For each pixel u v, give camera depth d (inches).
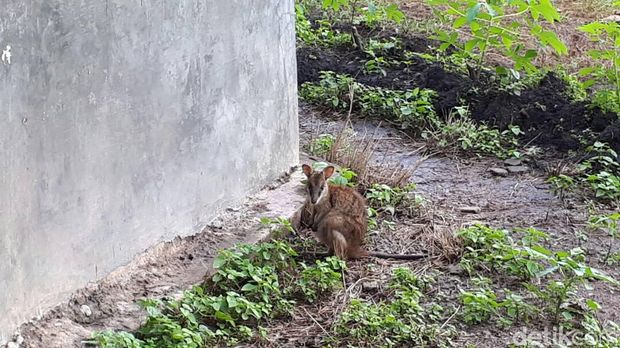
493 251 207.9
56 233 172.7
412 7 385.4
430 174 258.7
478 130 278.8
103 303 180.2
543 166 261.7
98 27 175.5
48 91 167.8
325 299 193.6
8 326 165.3
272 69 223.0
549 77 302.2
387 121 290.8
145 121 188.2
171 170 195.9
